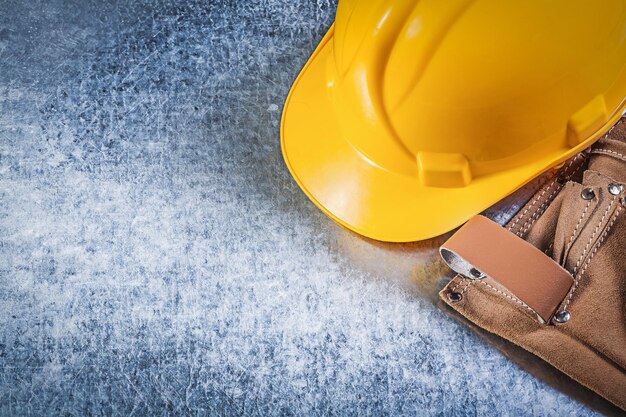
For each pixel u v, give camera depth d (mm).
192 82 1942
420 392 1606
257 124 1885
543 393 1583
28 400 1641
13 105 1932
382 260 1719
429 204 1623
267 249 1744
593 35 1444
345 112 1577
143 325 1690
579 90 1507
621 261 1586
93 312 1707
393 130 1526
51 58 1986
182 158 1853
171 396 1632
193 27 2010
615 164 1688
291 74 1945
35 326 1701
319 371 1634
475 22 1387
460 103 1449
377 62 1454
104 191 1824
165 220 1787
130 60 1976
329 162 1662
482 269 1512
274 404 1615
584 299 1568
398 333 1654
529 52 1405
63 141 1885
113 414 1623
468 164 1570
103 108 1920
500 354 1622
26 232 1792
